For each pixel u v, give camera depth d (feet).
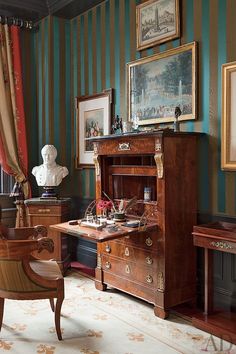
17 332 9.02
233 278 9.85
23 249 8.31
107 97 13.74
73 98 15.76
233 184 9.79
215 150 10.16
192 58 10.55
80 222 10.57
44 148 14.15
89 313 10.13
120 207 11.46
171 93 11.23
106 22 13.79
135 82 12.44
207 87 10.30
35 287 8.51
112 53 13.57
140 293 10.52
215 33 10.07
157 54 11.59
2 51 15.03
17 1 14.29
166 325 9.39
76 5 14.17
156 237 9.95
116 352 8.06
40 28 15.76
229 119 9.73
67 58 15.72
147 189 10.99
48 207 13.51
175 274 10.00
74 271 14.12
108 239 8.95
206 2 10.27
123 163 12.34
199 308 10.52
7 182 15.84
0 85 14.92
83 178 15.26
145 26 12.03
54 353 8.03
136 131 10.53
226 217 9.93
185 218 10.21
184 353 7.98
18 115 15.42
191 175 10.34
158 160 9.67
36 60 16.31
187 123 10.89
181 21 10.96
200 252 10.62
